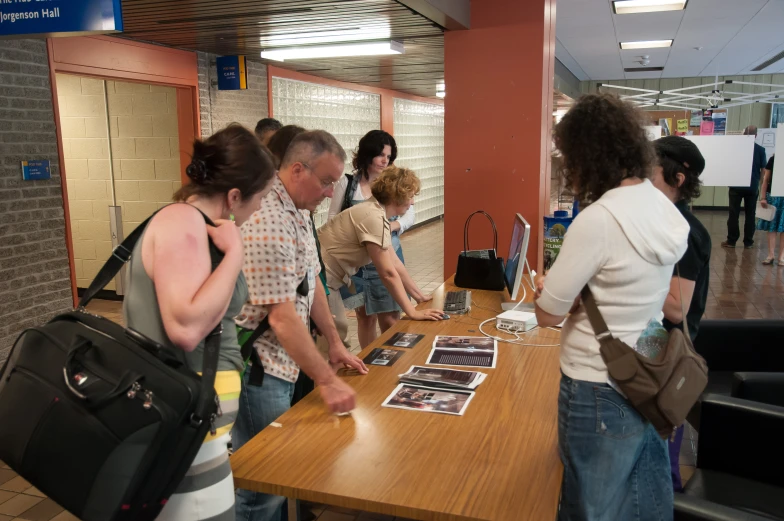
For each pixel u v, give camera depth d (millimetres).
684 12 7094
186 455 1193
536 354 2332
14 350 1246
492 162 4148
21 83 3980
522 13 3930
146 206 6324
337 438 1697
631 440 1406
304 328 1767
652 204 1405
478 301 3164
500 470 1515
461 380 2049
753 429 2057
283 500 1861
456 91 4148
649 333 1420
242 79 5941
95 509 1125
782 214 7961
